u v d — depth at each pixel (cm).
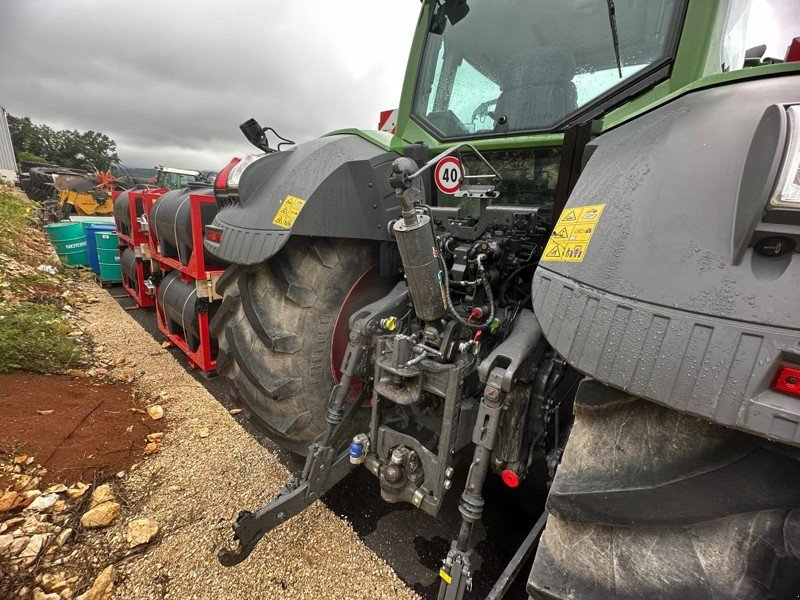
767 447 76
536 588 85
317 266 183
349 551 178
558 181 138
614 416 91
